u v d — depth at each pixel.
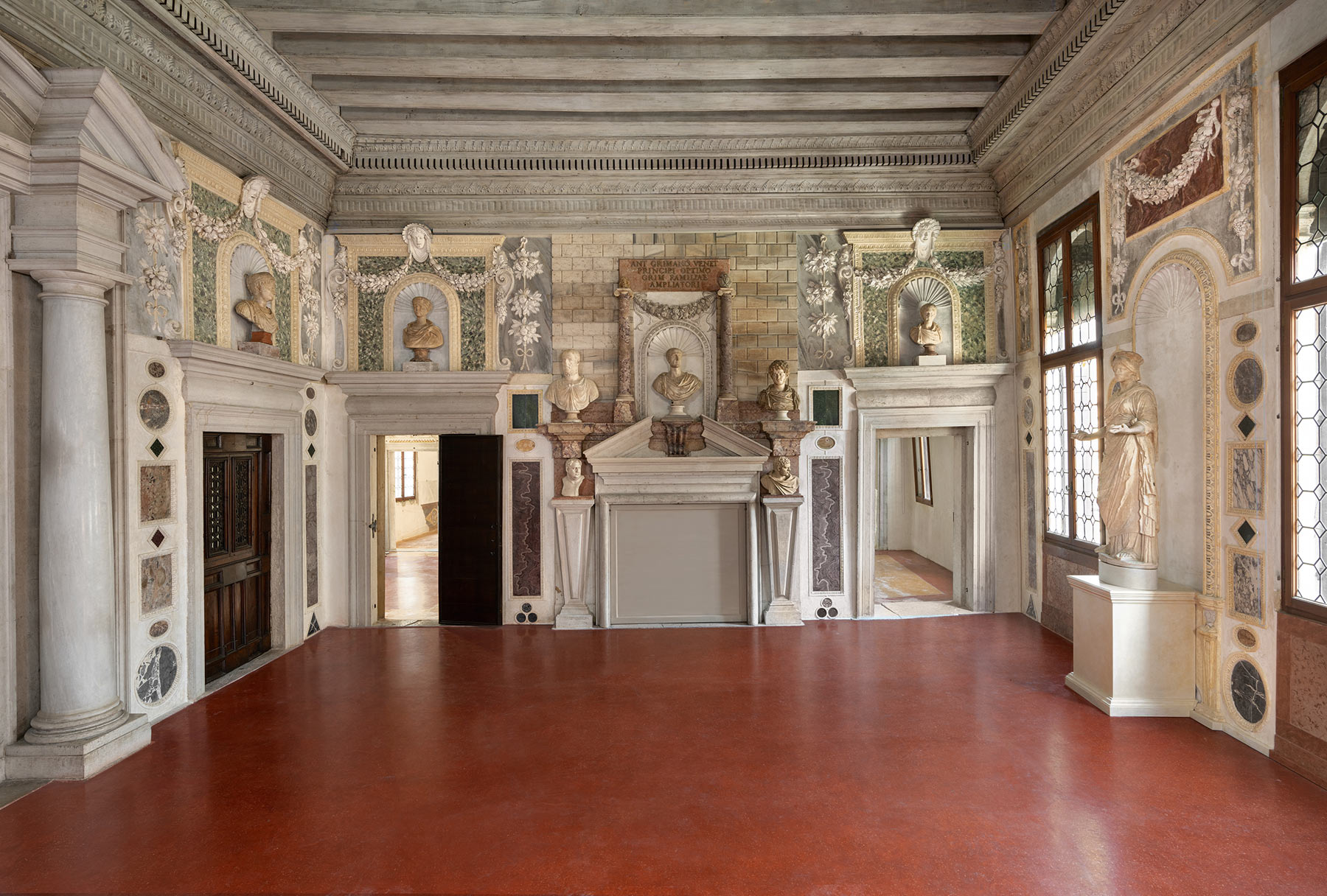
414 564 12.93
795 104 6.95
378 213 7.96
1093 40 5.43
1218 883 3.21
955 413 8.07
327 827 3.73
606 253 8.11
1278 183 4.25
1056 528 7.29
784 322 8.09
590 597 8.01
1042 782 4.15
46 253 4.25
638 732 4.93
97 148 4.37
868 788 4.11
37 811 3.91
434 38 6.09
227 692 5.82
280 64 6.04
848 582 8.14
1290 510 4.21
